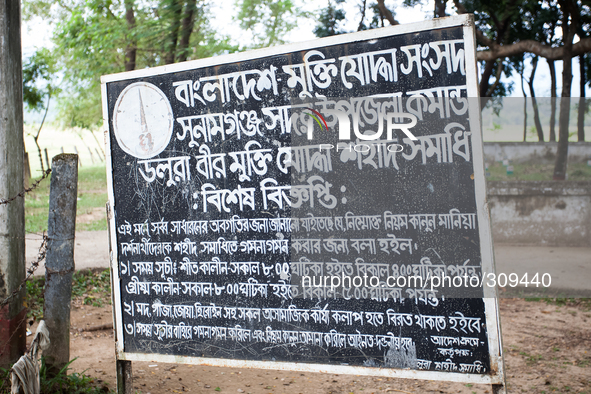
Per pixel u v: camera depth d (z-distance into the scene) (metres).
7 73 3.36
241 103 2.98
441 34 2.56
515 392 3.47
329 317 2.84
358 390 3.56
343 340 2.81
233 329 3.04
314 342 2.87
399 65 2.65
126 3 7.75
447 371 2.59
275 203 2.94
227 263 3.05
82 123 20.59
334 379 3.79
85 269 6.54
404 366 2.68
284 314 2.93
